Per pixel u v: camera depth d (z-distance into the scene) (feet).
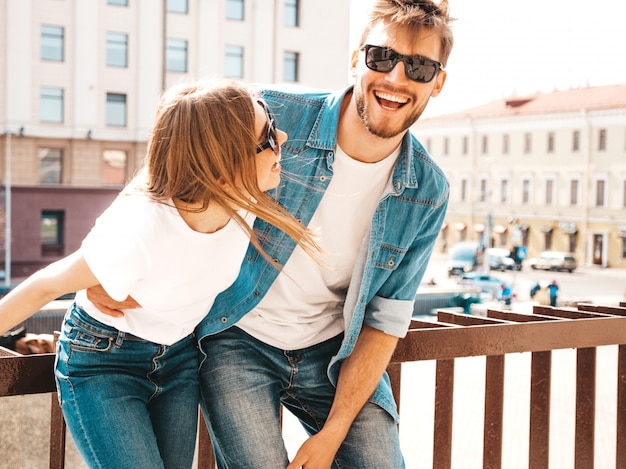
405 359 6.44
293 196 5.85
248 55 127.65
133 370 5.15
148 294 4.91
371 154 5.77
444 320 7.45
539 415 7.20
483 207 191.31
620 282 152.87
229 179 4.75
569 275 164.66
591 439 7.51
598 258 171.73
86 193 116.67
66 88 115.55
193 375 5.58
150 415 5.36
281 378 6.08
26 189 112.98
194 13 123.34
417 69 5.47
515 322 7.20
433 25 5.49
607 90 179.11
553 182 177.99
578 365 7.55
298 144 5.89
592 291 139.44
